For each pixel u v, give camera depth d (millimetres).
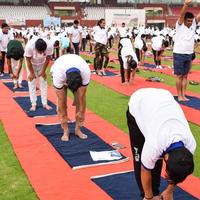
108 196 4516
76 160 5562
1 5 49625
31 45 7816
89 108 8742
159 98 3564
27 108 8695
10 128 7184
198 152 5945
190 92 10648
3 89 11031
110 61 18125
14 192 4715
